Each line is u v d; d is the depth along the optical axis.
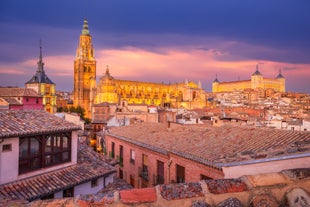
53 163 16.67
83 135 53.19
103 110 93.00
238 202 3.95
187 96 197.25
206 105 192.00
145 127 29.55
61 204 3.75
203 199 3.93
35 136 15.44
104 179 19.47
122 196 3.85
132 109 98.56
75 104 193.62
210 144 16.69
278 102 189.50
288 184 4.22
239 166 7.67
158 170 20.81
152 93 196.25
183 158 16.88
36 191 14.05
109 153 31.98
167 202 3.82
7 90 66.44
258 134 15.68
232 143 15.59
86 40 199.88
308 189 4.11
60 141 17.44
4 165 13.67
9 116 16.39
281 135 14.35
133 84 191.00
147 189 4.02
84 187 17.22
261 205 3.99
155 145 20.81
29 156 15.16
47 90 128.00
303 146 7.11
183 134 21.78
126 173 26.72
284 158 6.69
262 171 7.07
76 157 18.66
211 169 13.85
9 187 13.70
